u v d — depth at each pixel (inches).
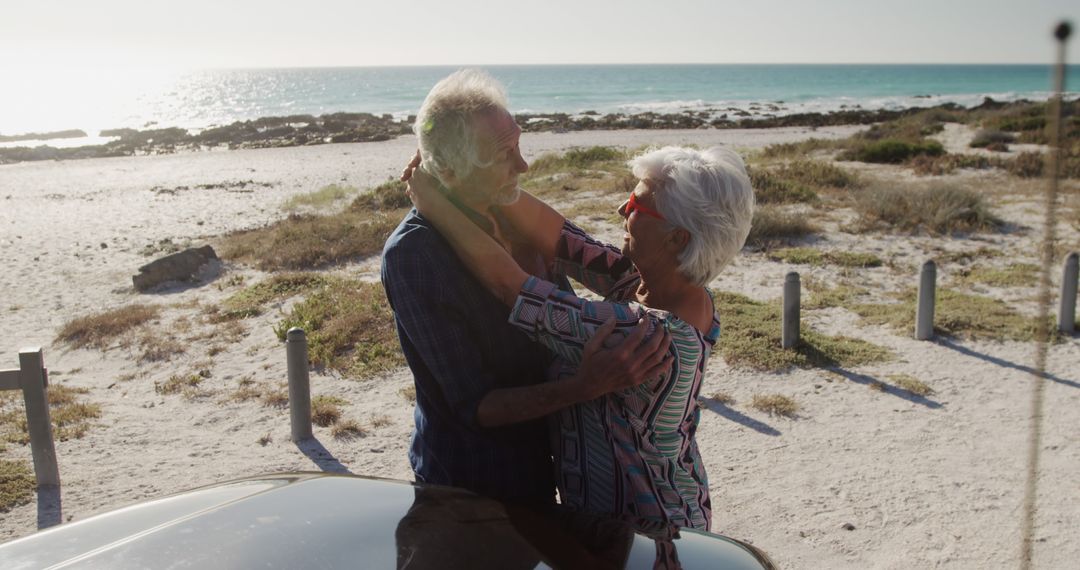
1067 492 183.3
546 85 5383.9
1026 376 259.0
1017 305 339.6
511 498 73.5
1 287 480.7
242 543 57.8
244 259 506.6
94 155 1603.1
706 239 67.5
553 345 67.2
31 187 1077.1
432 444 74.0
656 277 72.1
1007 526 169.6
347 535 60.6
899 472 196.1
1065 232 484.7
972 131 1280.8
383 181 1010.7
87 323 371.2
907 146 888.9
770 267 413.4
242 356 314.0
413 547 60.2
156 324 369.7
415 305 67.6
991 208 543.2
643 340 66.1
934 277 292.7
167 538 58.4
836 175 690.2
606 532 68.7
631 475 71.4
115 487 200.2
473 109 65.0
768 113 2687.0
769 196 598.5
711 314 74.6
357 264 465.4
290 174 1139.3
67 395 275.1
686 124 2044.8
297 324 333.1
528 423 75.2
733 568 66.9
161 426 244.8
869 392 249.1
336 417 241.6
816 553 161.8
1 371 193.6
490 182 67.7
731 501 183.8
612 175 770.8
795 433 220.8
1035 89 4350.4
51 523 181.9
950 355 280.5
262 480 74.9
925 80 5866.1
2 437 235.0
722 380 261.1
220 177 1133.7
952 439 214.5
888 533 168.4
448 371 68.7
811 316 328.2
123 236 666.2
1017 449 207.0
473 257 67.4
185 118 3211.1
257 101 4355.3
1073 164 707.4
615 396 70.6
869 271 404.5
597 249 81.8
